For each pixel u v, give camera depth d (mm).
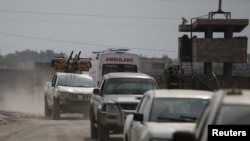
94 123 47125
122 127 41438
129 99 41812
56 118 70750
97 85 78000
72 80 73500
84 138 46875
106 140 43375
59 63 90250
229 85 105250
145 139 24234
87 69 88938
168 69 71875
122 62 78500
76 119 71688
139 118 26953
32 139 44750
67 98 69375
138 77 46188
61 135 48344
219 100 15273
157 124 25406
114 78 45969
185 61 117938
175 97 28047
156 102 27734
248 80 106125
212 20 117062
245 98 15195
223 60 118938
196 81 86438
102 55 78375
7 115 73188
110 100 42000
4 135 47562
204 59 118562
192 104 27484
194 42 118188
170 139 23125
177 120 26562
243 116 15266
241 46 119000
